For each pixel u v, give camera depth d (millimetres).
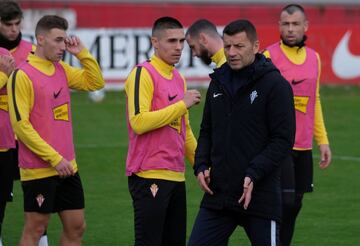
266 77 21484
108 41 64438
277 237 21766
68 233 25250
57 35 24141
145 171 23781
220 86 21891
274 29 65812
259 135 21594
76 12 68500
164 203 23797
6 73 25797
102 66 64438
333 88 68812
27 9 68625
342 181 41188
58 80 24703
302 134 29672
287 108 21438
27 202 24641
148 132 23688
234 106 21656
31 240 24859
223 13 70125
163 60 24031
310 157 30078
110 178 41469
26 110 24031
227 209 21859
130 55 65000
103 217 34094
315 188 39750
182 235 24609
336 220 33750
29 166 24422
